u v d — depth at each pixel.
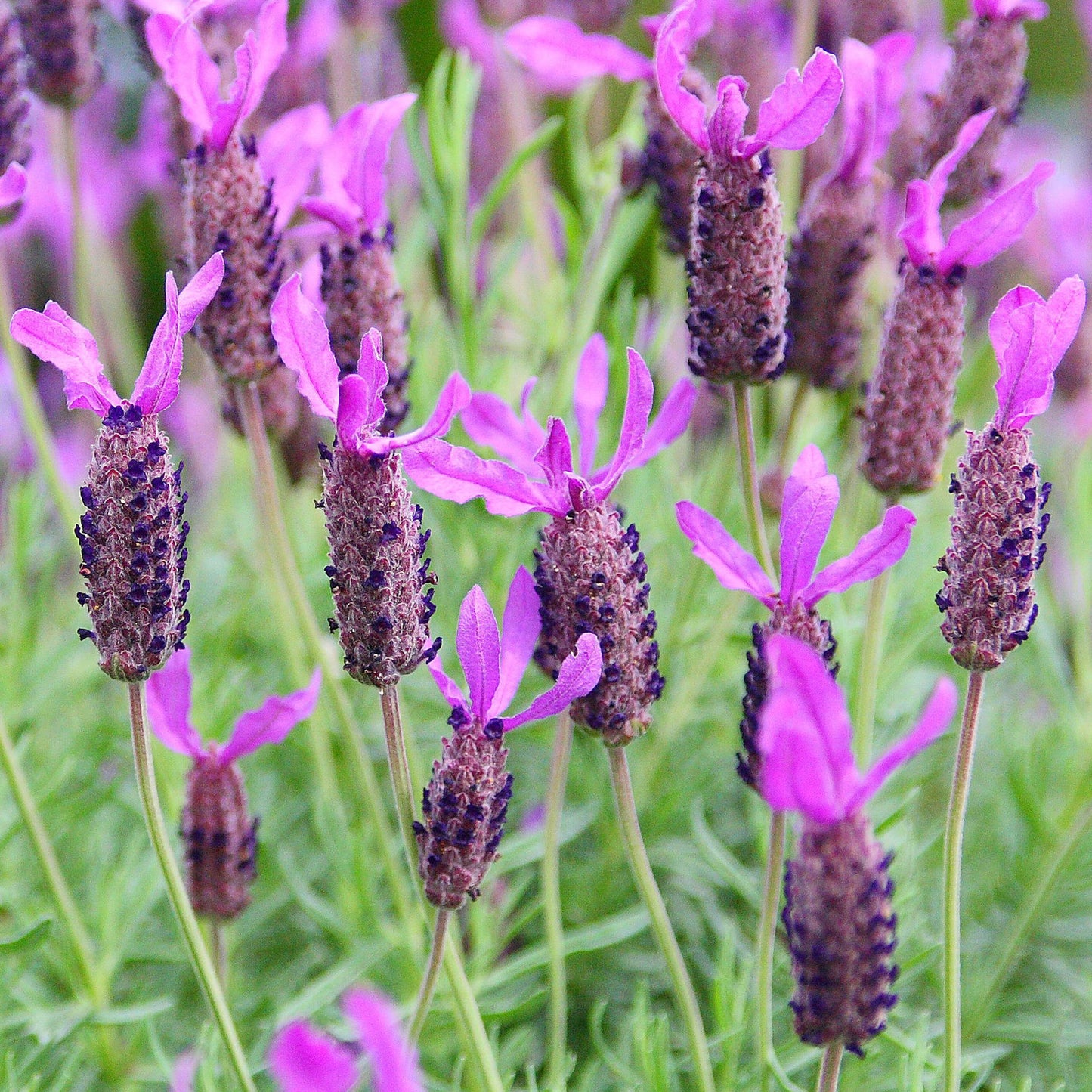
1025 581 0.66
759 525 0.69
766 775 0.62
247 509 0.94
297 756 0.82
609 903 0.78
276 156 0.71
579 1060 0.76
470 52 0.99
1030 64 1.41
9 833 0.75
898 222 0.79
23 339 0.66
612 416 0.80
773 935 0.68
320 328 0.66
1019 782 0.77
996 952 0.77
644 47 1.13
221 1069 0.72
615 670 0.67
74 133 0.77
